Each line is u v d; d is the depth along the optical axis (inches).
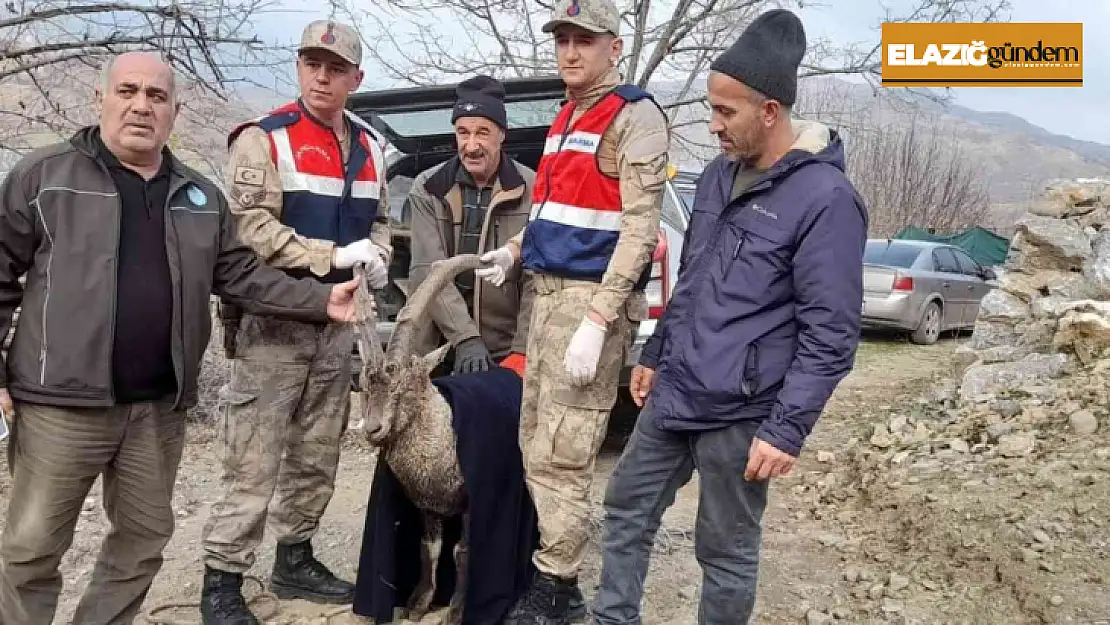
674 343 118.1
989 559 167.3
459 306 171.0
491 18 363.3
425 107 217.0
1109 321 254.1
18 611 123.7
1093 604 151.3
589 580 169.2
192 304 125.9
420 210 178.2
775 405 109.3
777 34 108.4
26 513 120.5
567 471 141.1
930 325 517.0
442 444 136.3
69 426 118.6
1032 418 230.5
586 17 128.3
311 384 155.2
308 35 144.5
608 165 134.3
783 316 112.4
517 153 227.3
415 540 151.3
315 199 149.5
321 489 160.4
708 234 117.2
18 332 118.3
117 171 121.3
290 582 161.3
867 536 191.3
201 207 127.7
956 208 1237.1
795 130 115.3
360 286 135.3
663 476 123.9
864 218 109.6
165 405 127.6
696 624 154.3
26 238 116.4
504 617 146.6
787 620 156.7
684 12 324.8
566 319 137.7
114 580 132.0
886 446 241.6
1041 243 293.7
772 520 205.3
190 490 209.5
